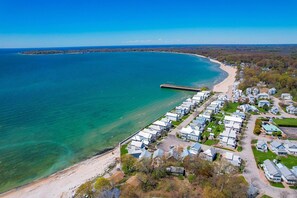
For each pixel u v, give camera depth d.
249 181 51.91
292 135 76.56
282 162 59.88
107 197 44.56
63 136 75.50
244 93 128.75
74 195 47.78
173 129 80.94
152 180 49.94
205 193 44.38
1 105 102.50
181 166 55.03
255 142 71.12
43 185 52.41
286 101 113.94
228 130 75.44
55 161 61.75
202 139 72.94
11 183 52.84
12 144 69.00
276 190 49.16
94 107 104.31
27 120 86.69
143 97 123.62
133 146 66.50
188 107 99.88
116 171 56.16
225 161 56.31
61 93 126.50
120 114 96.62
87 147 69.31
